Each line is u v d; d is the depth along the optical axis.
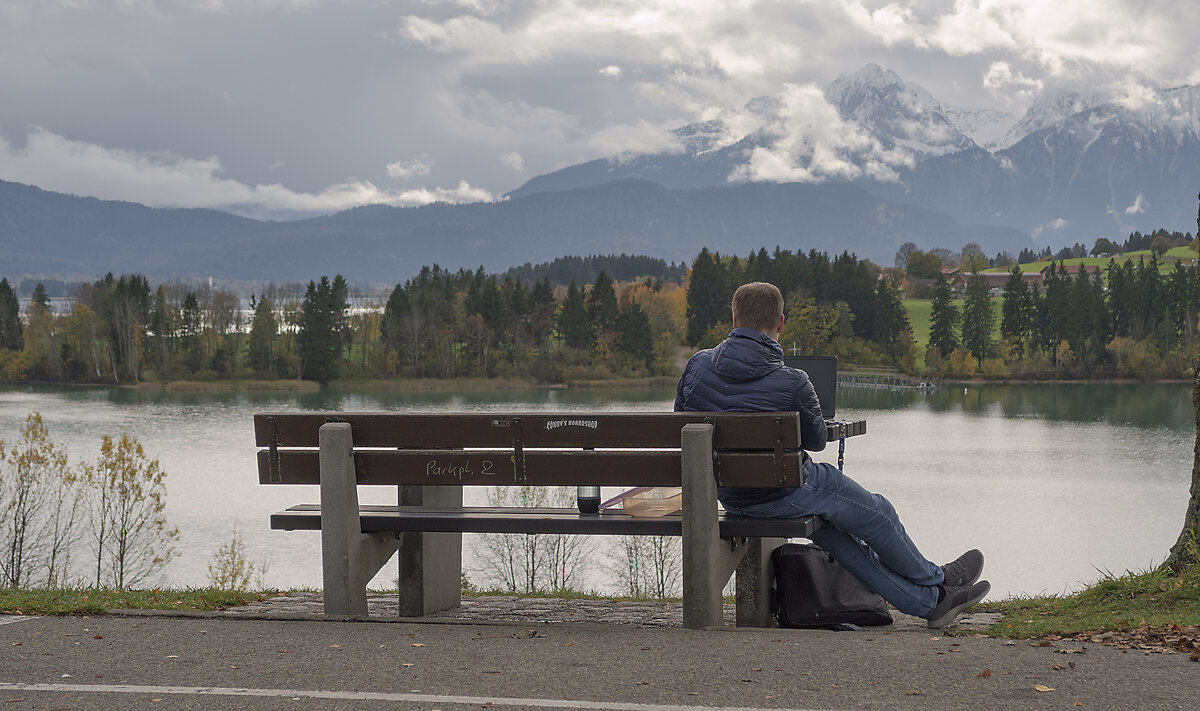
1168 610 5.82
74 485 44.72
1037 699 3.70
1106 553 48.19
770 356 5.11
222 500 57.31
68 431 91.62
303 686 3.91
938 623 5.43
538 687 3.89
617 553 37.69
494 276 185.12
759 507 5.12
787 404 5.05
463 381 153.75
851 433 6.09
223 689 3.87
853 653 4.43
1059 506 59.00
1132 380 163.88
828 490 5.17
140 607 6.04
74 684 3.95
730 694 3.79
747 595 5.56
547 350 156.75
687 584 4.95
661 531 5.04
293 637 4.73
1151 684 3.87
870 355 178.50
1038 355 168.88
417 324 158.88
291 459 5.36
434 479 5.23
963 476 69.62
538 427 5.11
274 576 39.59
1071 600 6.47
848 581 5.59
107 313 161.50
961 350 171.00
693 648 4.52
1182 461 77.50
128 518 42.16
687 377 5.28
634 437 5.05
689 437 4.89
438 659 4.31
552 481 5.14
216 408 118.19
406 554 5.93
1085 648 4.48
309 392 142.38
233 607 6.24
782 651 4.46
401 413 5.23
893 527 5.34
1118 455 81.12
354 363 159.88
